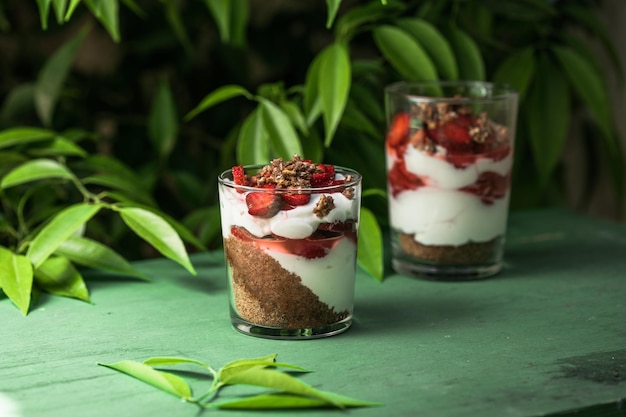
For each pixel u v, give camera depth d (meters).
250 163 0.95
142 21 1.25
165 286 0.89
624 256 0.96
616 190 1.19
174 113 1.17
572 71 1.06
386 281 0.91
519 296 0.87
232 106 1.29
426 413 0.69
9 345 0.79
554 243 0.99
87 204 0.90
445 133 0.87
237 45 1.17
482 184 0.89
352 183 0.79
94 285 0.90
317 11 1.29
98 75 1.29
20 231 0.98
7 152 1.03
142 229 0.88
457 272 0.90
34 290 0.87
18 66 1.29
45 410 0.70
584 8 1.15
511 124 0.90
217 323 0.82
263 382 0.70
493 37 1.15
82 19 1.33
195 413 0.69
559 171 1.24
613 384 0.73
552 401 0.70
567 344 0.78
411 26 1.01
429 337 0.80
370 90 1.07
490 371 0.74
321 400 0.70
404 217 0.90
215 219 1.03
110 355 0.77
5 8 1.26
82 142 1.24
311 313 0.79
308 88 0.98
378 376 0.74
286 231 0.77
